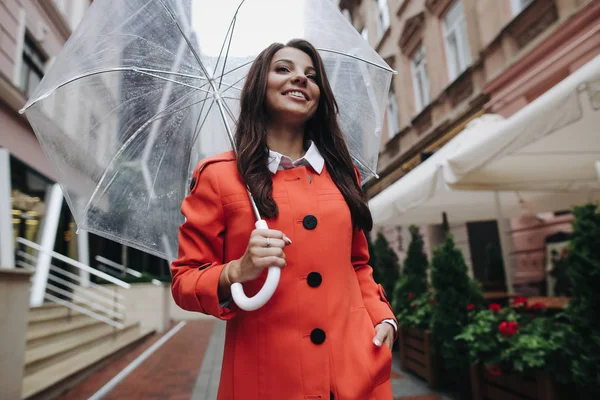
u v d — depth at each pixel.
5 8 7.61
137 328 8.38
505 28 7.45
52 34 9.77
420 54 11.59
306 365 1.02
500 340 2.93
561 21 6.09
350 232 1.22
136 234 1.57
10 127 7.76
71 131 1.43
